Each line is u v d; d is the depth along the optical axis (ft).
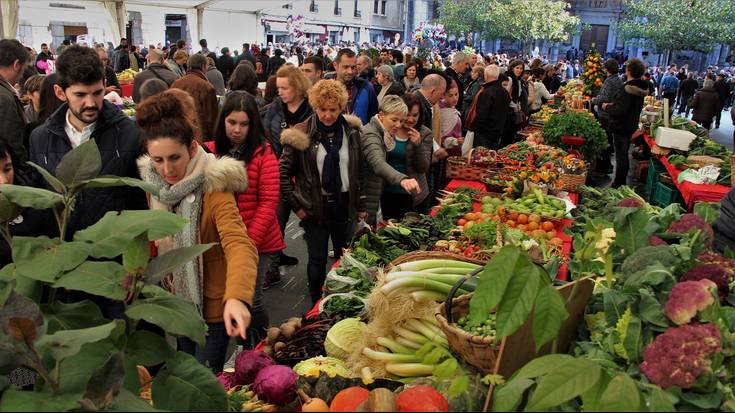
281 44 98.53
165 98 7.15
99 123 8.41
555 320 4.44
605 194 15.40
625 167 27.84
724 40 100.32
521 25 123.34
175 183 7.43
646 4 106.01
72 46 8.05
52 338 4.08
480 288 4.42
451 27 127.95
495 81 24.11
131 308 4.71
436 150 16.44
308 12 127.03
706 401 4.88
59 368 4.28
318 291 12.95
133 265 4.79
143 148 8.60
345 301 9.08
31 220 7.89
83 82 7.92
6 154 7.72
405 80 27.89
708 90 51.26
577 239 7.77
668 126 25.02
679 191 20.31
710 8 101.45
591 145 22.93
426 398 4.64
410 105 13.61
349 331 7.45
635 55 131.95
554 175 15.25
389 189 14.53
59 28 62.95
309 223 12.41
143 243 4.86
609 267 5.73
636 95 26.68
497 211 12.85
